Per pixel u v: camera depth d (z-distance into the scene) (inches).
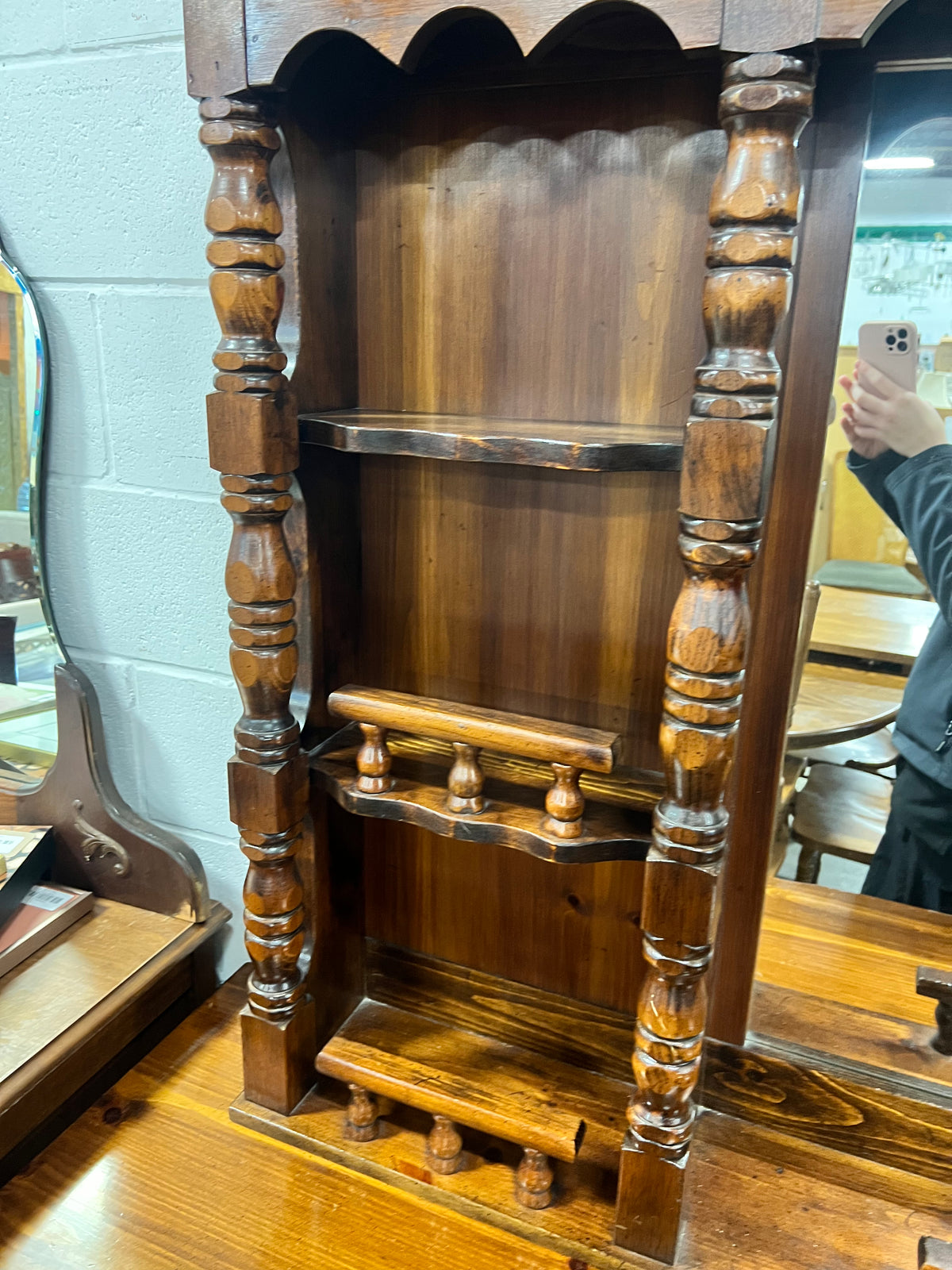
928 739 22.6
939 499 21.0
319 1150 25.7
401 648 28.1
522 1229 23.4
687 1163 22.5
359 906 30.0
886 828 23.4
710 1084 26.0
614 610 25.2
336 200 24.3
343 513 26.3
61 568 33.1
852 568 22.0
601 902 27.0
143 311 29.0
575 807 21.6
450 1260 22.7
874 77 19.2
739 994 24.9
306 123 22.5
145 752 34.1
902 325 20.3
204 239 27.5
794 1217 23.6
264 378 21.3
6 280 29.8
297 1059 26.7
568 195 23.0
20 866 31.5
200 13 19.5
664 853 19.6
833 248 20.2
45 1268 22.4
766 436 17.0
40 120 28.4
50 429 31.4
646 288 22.8
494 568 26.2
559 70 22.1
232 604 22.9
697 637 18.1
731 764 19.0
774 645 22.7
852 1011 24.5
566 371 24.2
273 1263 22.6
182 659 32.4
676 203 22.0
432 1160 25.0
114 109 27.4
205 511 30.2
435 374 25.7
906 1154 24.0
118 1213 23.9
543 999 28.5
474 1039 29.4
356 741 26.5
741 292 16.5
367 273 25.5
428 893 29.4
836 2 15.2
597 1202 24.0
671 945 20.1
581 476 24.5
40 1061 25.8
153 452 30.3
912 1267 22.4
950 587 21.5
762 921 24.5
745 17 15.8
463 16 18.1
